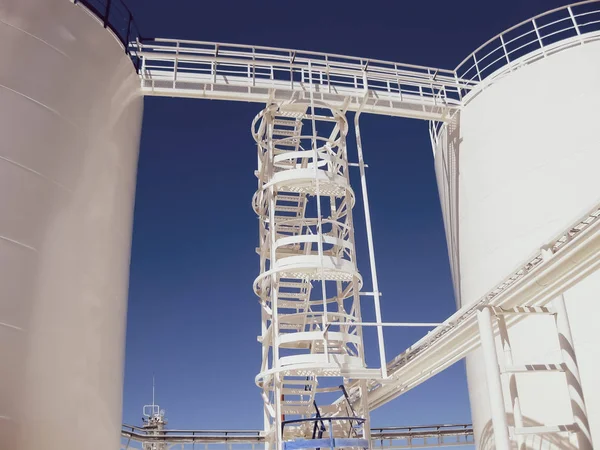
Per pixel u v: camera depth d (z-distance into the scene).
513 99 28.34
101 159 18.91
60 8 18.56
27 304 15.09
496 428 16.28
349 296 26.45
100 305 17.58
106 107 19.67
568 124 26.34
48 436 14.97
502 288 19.16
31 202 15.95
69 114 17.88
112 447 18.06
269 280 24.95
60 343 15.71
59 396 15.39
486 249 27.86
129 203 21.48
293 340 21.91
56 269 16.12
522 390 24.19
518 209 26.70
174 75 25.91
